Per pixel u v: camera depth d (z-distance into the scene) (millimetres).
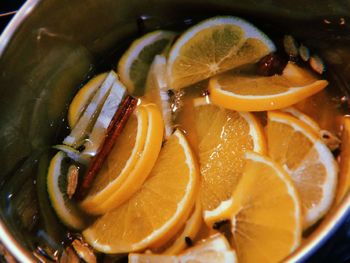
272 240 215
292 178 230
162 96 275
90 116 281
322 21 271
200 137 259
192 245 229
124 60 295
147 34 302
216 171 243
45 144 284
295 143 241
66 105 294
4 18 301
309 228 214
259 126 250
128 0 281
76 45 288
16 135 267
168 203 239
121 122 272
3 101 254
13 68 256
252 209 225
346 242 193
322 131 248
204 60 282
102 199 250
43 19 258
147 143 252
